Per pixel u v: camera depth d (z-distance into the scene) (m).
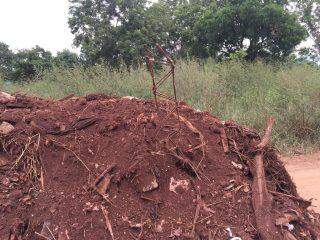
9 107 3.86
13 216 2.91
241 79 10.98
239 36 16.73
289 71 11.25
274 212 3.25
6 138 3.36
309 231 3.30
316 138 8.14
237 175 3.47
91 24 16.62
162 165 3.21
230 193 3.29
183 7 19.28
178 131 3.51
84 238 2.78
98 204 2.93
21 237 2.81
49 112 3.68
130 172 3.09
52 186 3.07
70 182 3.08
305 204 3.68
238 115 8.65
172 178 3.19
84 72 10.85
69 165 3.19
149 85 9.76
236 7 16.17
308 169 6.77
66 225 2.84
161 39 17.69
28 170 3.19
